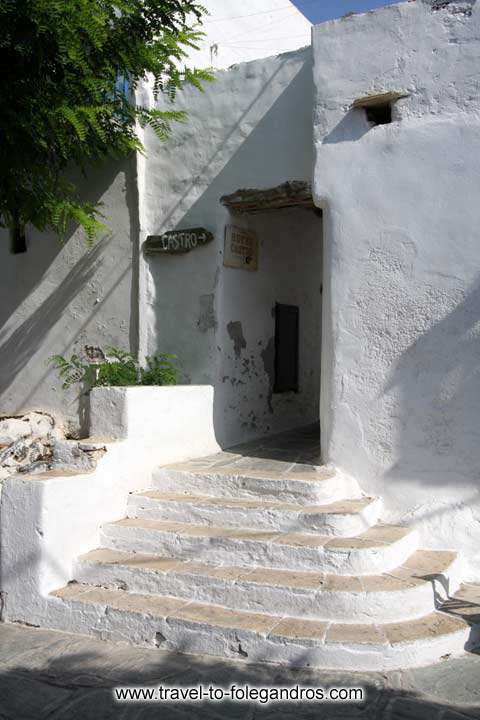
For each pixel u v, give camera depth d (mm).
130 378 6738
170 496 5641
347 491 5520
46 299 8016
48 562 4934
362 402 5559
